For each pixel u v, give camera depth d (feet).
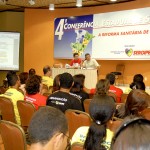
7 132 8.03
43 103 13.01
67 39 32.71
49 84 21.81
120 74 28.84
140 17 26.94
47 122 3.46
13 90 13.83
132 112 7.91
